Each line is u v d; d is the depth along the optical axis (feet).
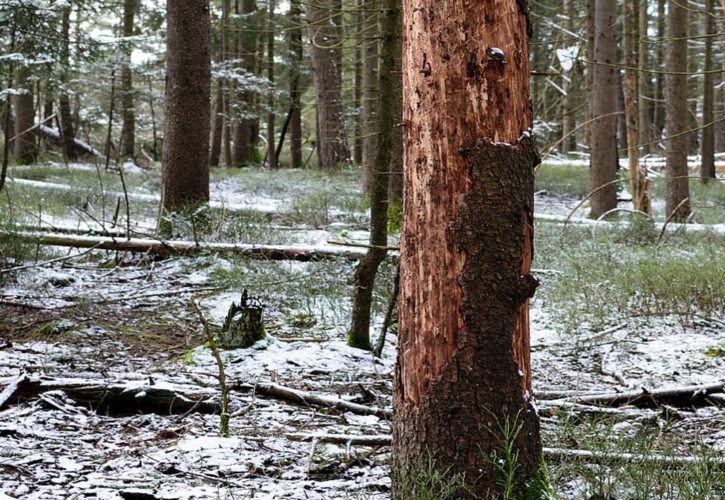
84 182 57.31
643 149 95.35
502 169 10.09
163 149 38.37
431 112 10.18
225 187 65.26
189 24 37.65
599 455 12.35
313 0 26.99
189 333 24.29
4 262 28.68
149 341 23.34
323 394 17.95
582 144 111.24
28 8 35.91
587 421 15.34
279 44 95.09
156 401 16.70
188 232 35.55
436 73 10.15
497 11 10.12
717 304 26.37
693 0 72.28
